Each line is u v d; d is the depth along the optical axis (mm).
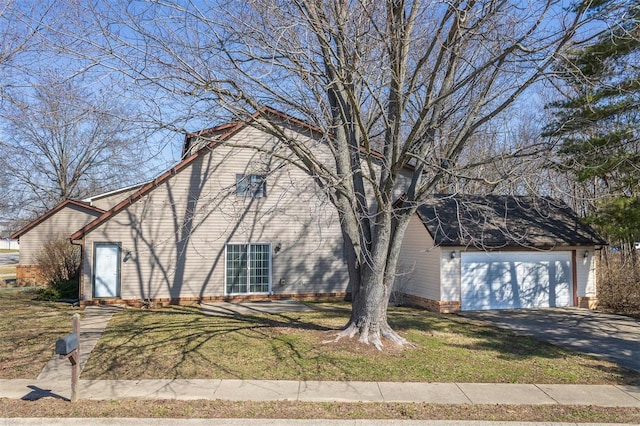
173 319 13961
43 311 15773
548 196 17531
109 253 17531
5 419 6441
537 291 18062
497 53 9648
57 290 18969
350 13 9109
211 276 18234
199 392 7594
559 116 13844
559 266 18391
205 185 18172
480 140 22438
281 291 18906
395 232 10656
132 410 6789
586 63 12156
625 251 20328
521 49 8172
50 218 26516
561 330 13406
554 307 18125
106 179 35188
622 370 9195
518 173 10117
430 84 8906
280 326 12531
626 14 9266
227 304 17578
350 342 10344
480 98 10086
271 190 18719
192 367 8891
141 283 17578
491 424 6457
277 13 8875
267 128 9758
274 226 18891
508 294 17703
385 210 9828
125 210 17609
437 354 9984
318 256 19234
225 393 7551
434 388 7906
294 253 19047
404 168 19703
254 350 9977
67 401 7172
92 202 25281
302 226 19109
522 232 17703
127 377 8367
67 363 9227
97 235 17359
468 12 9141
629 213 13188
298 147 10070
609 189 15211
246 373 8547
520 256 17938
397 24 9062
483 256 17500
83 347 10461
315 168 10016
